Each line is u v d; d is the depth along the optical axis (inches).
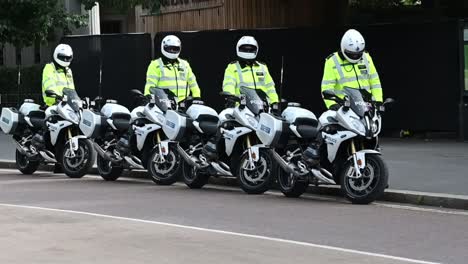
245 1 1286.9
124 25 1790.1
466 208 597.6
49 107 834.8
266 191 712.4
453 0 1349.7
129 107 1249.4
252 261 426.9
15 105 1491.1
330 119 629.0
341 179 629.0
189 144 729.0
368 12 1459.2
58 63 836.0
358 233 503.5
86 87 1269.7
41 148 842.8
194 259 433.1
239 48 697.6
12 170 924.6
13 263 427.5
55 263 426.9
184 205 627.5
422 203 620.1
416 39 1070.4
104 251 456.8
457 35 1040.8
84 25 1438.2
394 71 1086.4
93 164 813.9
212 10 1307.8
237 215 576.4
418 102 1074.7
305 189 672.4
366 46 1101.1
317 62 1133.1
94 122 787.4
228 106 707.4
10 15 1400.1
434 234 498.3
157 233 510.0
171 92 756.0
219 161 703.7
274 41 1152.8
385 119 1096.8
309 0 1312.7
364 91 627.2
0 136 1298.0
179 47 761.0
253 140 684.7
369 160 614.9
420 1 1512.1
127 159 771.4
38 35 1427.2
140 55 1242.0
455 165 789.9
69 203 644.7
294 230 515.8
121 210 605.6
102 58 1259.8
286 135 655.1
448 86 1052.5
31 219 567.5
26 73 1499.8
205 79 1194.0
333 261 424.8
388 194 640.4
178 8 1368.1
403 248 457.4
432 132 1093.8
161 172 751.7
